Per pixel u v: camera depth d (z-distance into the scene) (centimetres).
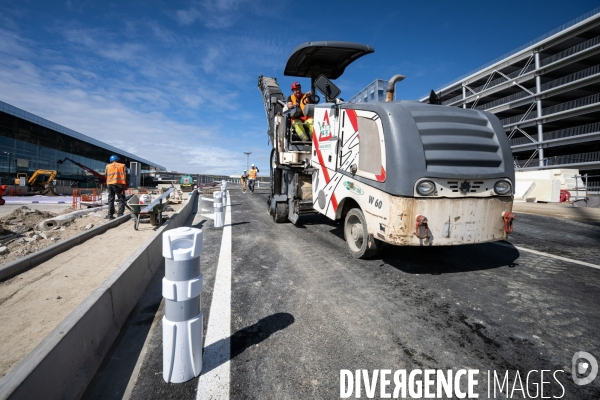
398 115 405
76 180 4706
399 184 385
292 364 237
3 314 293
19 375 155
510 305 336
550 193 1606
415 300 350
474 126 422
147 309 334
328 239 662
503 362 241
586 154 3188
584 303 340
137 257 379
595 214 998
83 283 378
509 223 409
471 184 397
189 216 1074
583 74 3167
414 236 386
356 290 380
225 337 274
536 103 3688
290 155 754
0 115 3297
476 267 464
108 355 247
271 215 941
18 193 2380
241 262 504
